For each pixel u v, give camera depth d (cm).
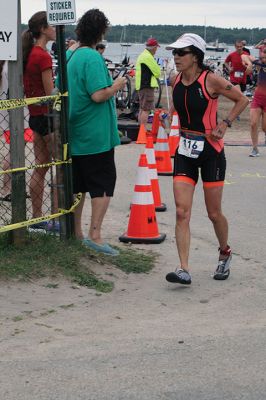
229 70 2186
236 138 1697
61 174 643
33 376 422
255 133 1389
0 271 575
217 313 550
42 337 482
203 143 598
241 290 611
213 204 621
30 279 579
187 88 590
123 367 439
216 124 602
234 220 880
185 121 603
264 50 1341
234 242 776
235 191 1062
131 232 755
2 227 611
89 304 555
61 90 627
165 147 1184
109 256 670
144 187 753
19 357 448
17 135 616
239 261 705
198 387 414
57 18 607
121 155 1370
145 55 1560
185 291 604
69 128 640
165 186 1092
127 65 2253
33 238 641
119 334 496
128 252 707
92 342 478
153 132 1387
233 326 520
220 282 633
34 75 706
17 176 617
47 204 767
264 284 630
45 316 521
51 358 448
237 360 455
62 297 561
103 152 652
